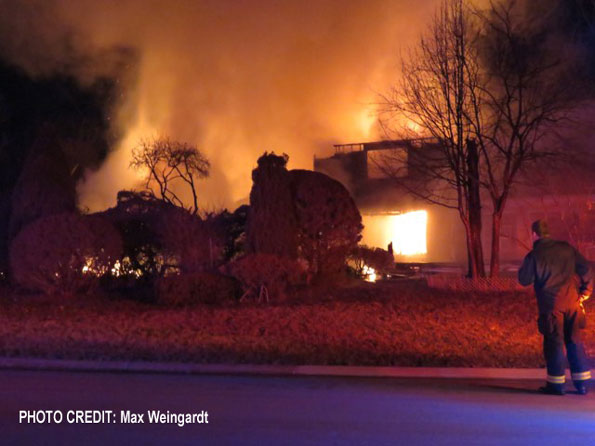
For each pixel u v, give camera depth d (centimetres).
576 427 676
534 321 1291
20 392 824
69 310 1464
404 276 2116
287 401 781
